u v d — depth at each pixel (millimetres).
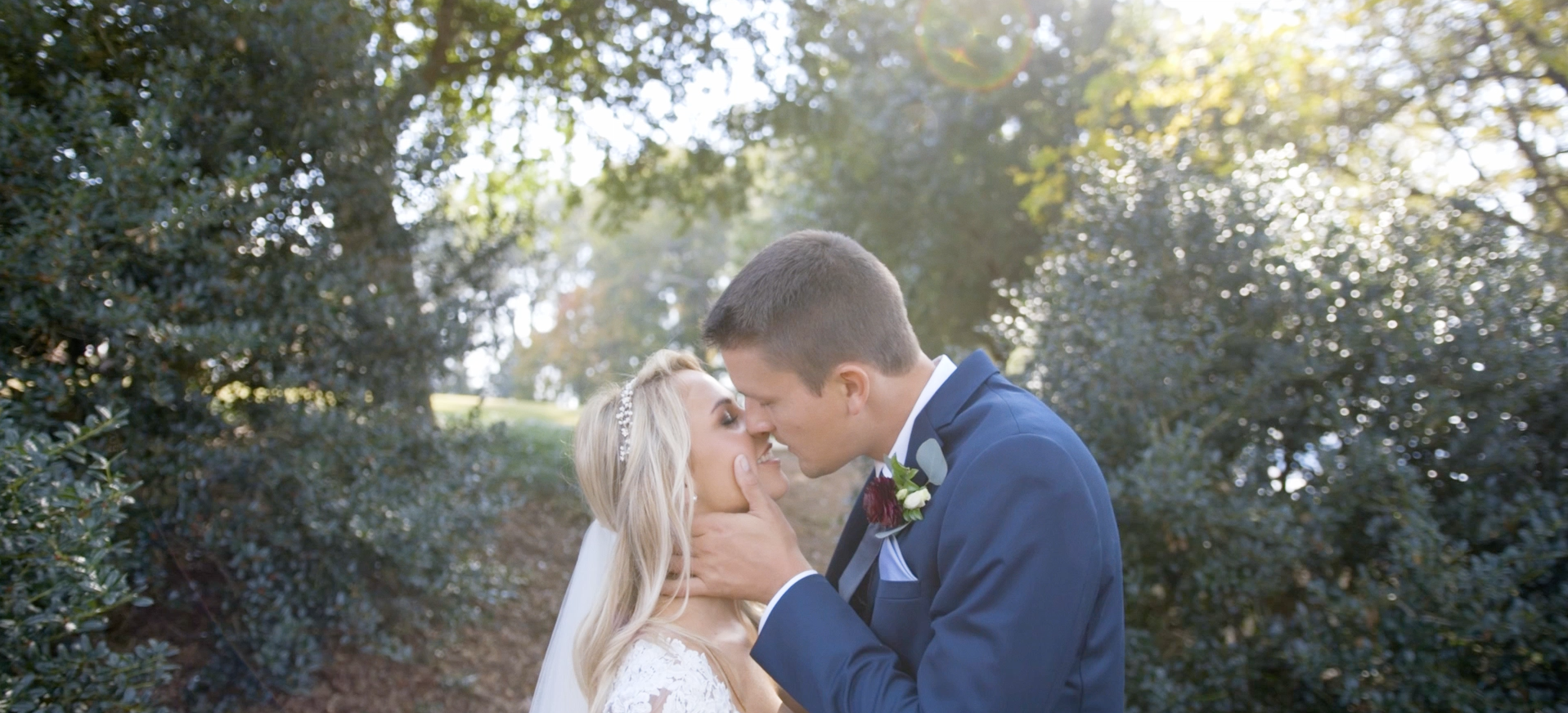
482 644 5551
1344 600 3354
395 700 4719
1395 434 3727
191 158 3803
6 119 3355
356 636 4652
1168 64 7379
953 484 1743
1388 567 3557
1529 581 3203
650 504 2062
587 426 2246
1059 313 4328
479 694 5016
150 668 2896
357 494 4367
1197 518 3537
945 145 10828
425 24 8156
